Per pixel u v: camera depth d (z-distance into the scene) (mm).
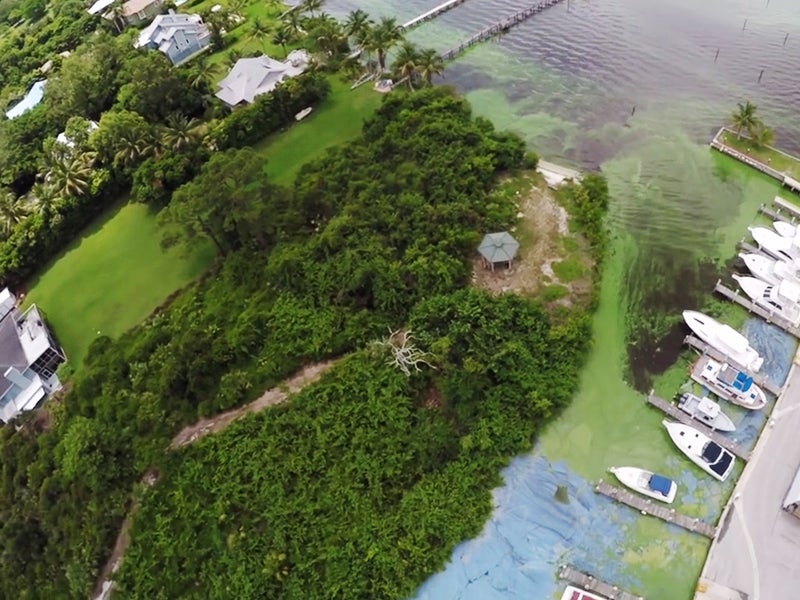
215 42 98812
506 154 69062
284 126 81188
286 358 54375
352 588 42250
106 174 76000
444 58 89688
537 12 95938
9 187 82688
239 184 60281
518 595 42594
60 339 64625
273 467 47781
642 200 65750
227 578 43625
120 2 113562
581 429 49844
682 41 85938
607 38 88750
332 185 66562
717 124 72688
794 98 74312
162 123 81625
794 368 51031
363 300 58062
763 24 86750
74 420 53688
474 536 45031
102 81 87812
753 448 47250
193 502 46938
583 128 75188
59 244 74688
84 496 49062
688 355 53094
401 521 44844
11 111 96812
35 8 126750
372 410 49969
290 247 61344
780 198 63594
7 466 54062
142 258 70000
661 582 42188
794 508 43188
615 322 55844
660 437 48844
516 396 49688
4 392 59062
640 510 45219
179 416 51812
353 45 91000
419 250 59250
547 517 45625
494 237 59031
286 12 102000
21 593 48156
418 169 65938
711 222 62875
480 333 52344
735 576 41531
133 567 45500
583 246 60906
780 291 53531
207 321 59188
